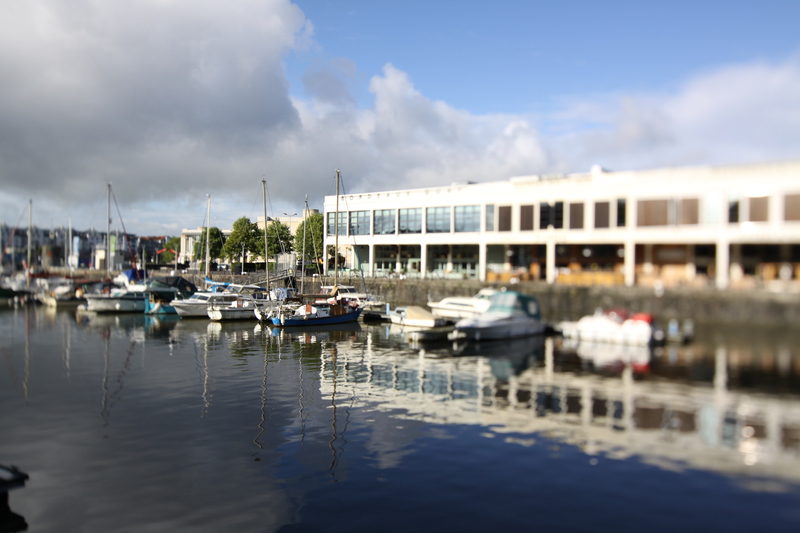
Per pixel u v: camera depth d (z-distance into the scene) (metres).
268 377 26.50
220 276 89.38
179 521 12.16
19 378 26.05
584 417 20.00
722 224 55.56
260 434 17.81
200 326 48.91
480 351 35.16
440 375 27.28
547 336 42.16
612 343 38.97
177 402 21.69
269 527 11.91
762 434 18.33
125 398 22.30
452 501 13.11
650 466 15.38
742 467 15.41
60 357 31.97
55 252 128.25
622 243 64.38
